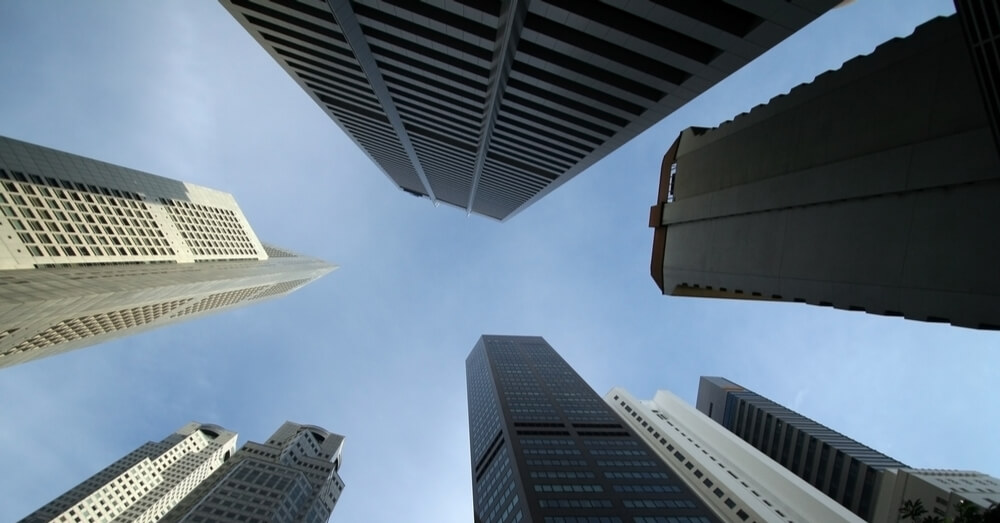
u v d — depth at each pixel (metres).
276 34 37.34
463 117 43.72
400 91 41.94
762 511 83.44
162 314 98.31
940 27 17.17
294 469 107.81
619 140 38.41
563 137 41.12
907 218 17.08
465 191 85.00
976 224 14.79
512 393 107.44
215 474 114.25
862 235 18.88
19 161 65.94
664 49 24.17
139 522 150.75
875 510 89.25
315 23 33.44
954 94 16.19
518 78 32.78
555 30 26.20
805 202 21.95
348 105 52.00
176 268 93.56
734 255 27.59
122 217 85.94
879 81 19.25
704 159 33.25
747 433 140.88
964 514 21.44
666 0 20.98
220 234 124.31
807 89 23.53
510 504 64.31
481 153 53.44
